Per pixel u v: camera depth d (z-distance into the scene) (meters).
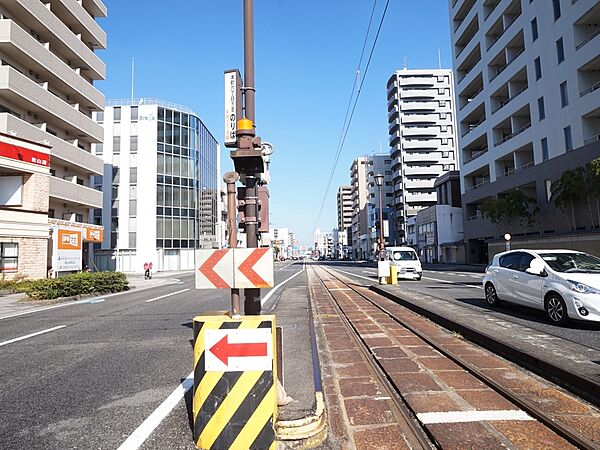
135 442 3.59
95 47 40.38
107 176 48.91
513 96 38.78
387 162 97.88
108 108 49.91
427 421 3.84
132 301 15.54
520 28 36.12
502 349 6.15
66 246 23.17
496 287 10.28
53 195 30.19
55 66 31.33
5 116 25.42
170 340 7.92
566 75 30.06
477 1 45.09
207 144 60.41
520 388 4.69
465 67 50.84
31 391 5.05
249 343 3.39
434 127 84.81
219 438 3.35
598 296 7.39
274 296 15.62
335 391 4.84
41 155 24.12
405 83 85.25
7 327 10.16
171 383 5.27
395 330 8.40
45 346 7.70
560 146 31.06
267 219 5.16
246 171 4.63
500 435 3.54
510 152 38.78
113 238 48.31
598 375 4.55
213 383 3.39
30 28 30.56
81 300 16.62
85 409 4.42
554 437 3.49
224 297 16.12
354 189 125.88
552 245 28.23
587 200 27.58
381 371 5.61
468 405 4.24
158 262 48.66
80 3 36.88
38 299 16.02
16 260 22.22
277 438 3.50
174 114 51.97
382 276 19.31
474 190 47.66
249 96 5.20
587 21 28.88
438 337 7.54
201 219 56.16
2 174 23.31
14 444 3.60
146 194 48.84
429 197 83.50
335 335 8.12
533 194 38.50
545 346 6.13
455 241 55.75
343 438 3.63
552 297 8.16
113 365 6.19
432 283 20.11
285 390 4.64
